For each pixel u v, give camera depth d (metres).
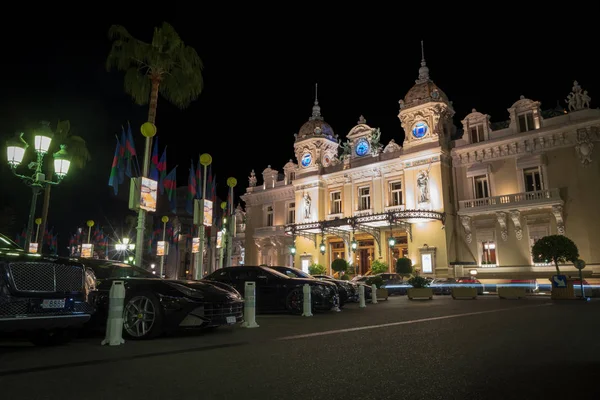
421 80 34.25
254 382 4.50
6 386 4.37
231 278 13.59
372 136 36.59
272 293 12.95
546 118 29.14
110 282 8.61
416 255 31.41
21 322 6.02
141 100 22.25
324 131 40.44
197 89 22.52
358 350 6.36
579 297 20.22
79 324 6.95
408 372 4.89
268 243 42.81
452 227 31.16
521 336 7.61
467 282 26.56
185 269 56.78
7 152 13.89
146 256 55.91
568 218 27.02
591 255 25.97
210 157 19.83
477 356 5.79
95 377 4.75
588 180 26.53
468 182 31.31
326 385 4.36
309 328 9.25
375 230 34.22
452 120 34.62
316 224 35.62
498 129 31.75
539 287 26.97
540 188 28.36
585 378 4.56
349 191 37.03
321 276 19.78
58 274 6.63
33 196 14.13
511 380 4.49
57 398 3.95
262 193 44.00
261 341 7.36
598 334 7.80
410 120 33.44
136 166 22.48
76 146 28.47
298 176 40.09
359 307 16.34
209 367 5.24
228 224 22.84
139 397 3.98
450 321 10.32
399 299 22.52
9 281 6.02
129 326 7.88
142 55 20.73
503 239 29.22
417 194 32.00
